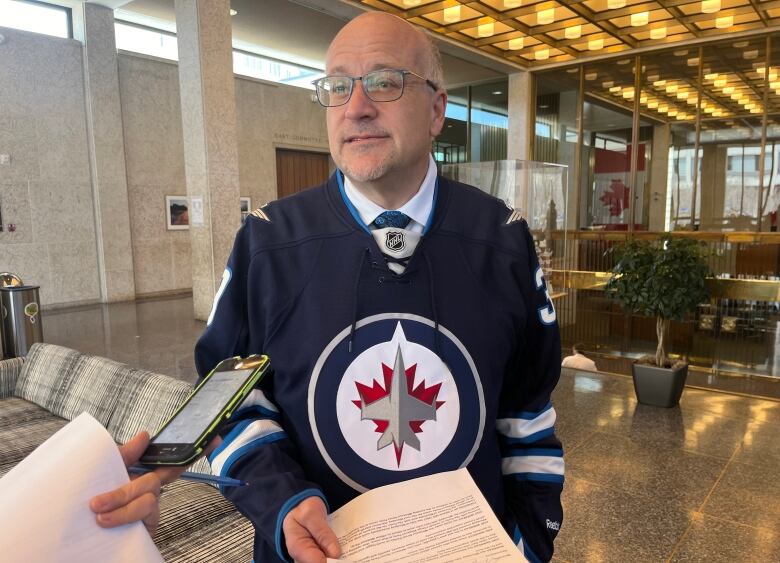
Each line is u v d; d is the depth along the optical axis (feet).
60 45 27.73
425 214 3.33
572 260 35.55
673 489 9.71
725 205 31.27
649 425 12.77
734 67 29.96
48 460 2.10
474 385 3.11
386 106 3.03
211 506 6.83
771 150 29.50
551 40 30.71
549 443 3.55
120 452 2.30
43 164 27.55
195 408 2.54
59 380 10.23
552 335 3.61
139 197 31.40
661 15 26.58
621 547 8.00
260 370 2.75
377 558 2.52
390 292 3.11
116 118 29.71
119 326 23.35
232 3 26.68
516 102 36.47
